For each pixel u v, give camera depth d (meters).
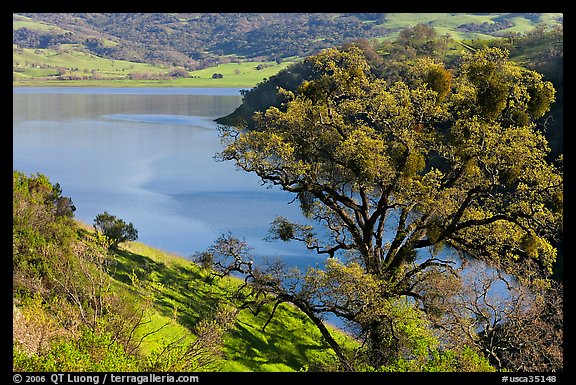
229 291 34.38
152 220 56.12
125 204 62.25
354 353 26.91
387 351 25.25
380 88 30.02
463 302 26.69
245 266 41.72
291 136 30.55
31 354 17.44
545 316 26.25
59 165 83.75
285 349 31.03
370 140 27.70
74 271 21.23
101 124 133.25
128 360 18.08
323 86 30.19
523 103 27.91
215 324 24.58
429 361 21.50
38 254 21.31
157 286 28.05
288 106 31.19
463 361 21.36
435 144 29.75
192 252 45.91
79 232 31.81
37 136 111.88
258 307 30.97
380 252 30.39
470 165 27.91
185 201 63.97
